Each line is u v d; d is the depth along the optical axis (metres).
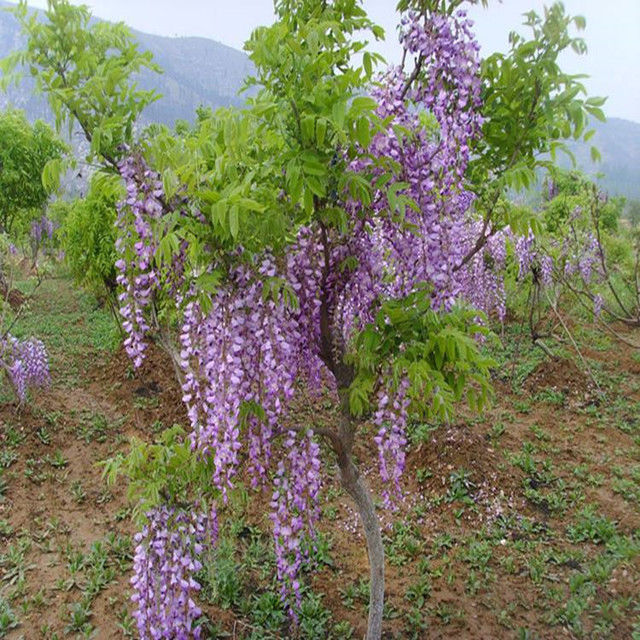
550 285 9.63
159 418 7.13
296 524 2.95
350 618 4.14
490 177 3.71
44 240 15.50
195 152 2.40
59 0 2.40
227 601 4.19
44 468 6.00
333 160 2.63
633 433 7.19
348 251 2.92
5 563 4.64
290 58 2.33
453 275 3.06
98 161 2.60
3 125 12.32
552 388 8.42
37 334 10.52
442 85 2.88
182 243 2.70
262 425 2.75
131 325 2.82
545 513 5.57
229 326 2.54
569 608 4.19
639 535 5.10
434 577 4.63
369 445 6.74
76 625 4.01
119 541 4.88
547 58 3.10
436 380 2.46
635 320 5.27
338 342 3.22
